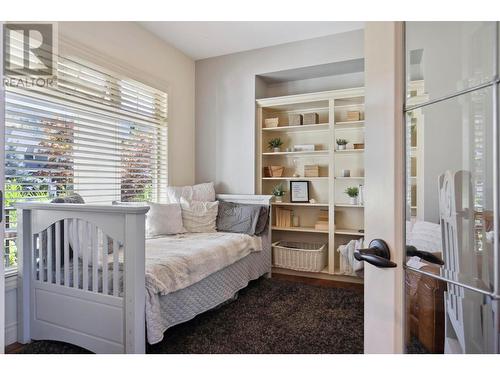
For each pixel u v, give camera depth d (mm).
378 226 735
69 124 2434
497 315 558
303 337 1997
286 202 3762
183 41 3387
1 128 1104
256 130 3664
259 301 2668
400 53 708
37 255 1979
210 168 3852
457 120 634
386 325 723
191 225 3174
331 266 3363
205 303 2289
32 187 2191
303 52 3387
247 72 3646
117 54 2766
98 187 2713
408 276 701
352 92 3244
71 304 1801
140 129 3133
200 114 3904
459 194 638
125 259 1631
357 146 3363
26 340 1909
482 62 586
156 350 1821
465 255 623
